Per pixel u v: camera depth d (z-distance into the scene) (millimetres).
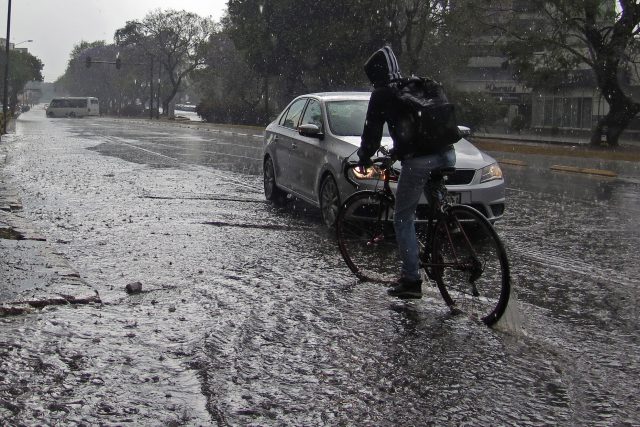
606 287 6074
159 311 5051
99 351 4191
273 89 60188
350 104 9445
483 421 3420
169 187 12281
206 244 7531
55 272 5793
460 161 8102
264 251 7258
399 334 4695
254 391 3703
